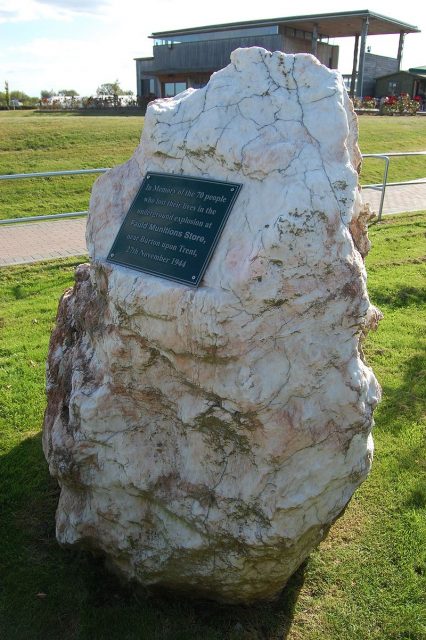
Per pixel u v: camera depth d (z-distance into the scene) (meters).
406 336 6.18
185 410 2.79
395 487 4.01
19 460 4.27
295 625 3.08
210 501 2.80
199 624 3.06
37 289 7.30
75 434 3.12
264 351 2.56
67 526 3.35
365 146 19.36
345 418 2.75
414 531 3.63
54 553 3.50
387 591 3.25
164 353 2.77
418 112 33.19
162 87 36.28
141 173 3.22
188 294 2.62
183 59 34.66
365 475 3.01
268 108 2.81
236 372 2.58
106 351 2.99
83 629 3.02
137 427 3.01
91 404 3.02
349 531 3.65
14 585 3.27
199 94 3.03
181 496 2.87
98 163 14.91
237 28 31.80
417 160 17.89
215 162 2.87
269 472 2.67
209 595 3.14
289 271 2.50
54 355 3.68
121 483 3.02
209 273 2.67
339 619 3.10
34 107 38.03
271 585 3.03
